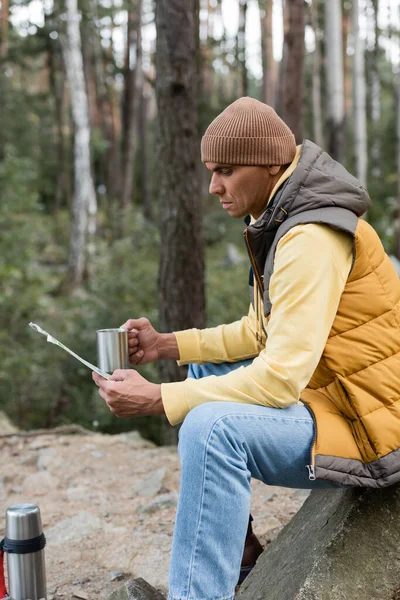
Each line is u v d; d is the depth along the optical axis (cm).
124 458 448
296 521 229
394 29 2284
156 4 473
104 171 2475
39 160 2558
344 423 182
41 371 844
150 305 857
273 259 185
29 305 954
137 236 1030
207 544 169
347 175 187
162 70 475
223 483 169
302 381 171
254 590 209
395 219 1404
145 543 310
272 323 176
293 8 743
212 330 238
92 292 930
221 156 190
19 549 190
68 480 411
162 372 513
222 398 176
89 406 802
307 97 2317
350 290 182
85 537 325
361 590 185
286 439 175
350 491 207
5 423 555
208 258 1391
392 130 2312
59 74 2369
